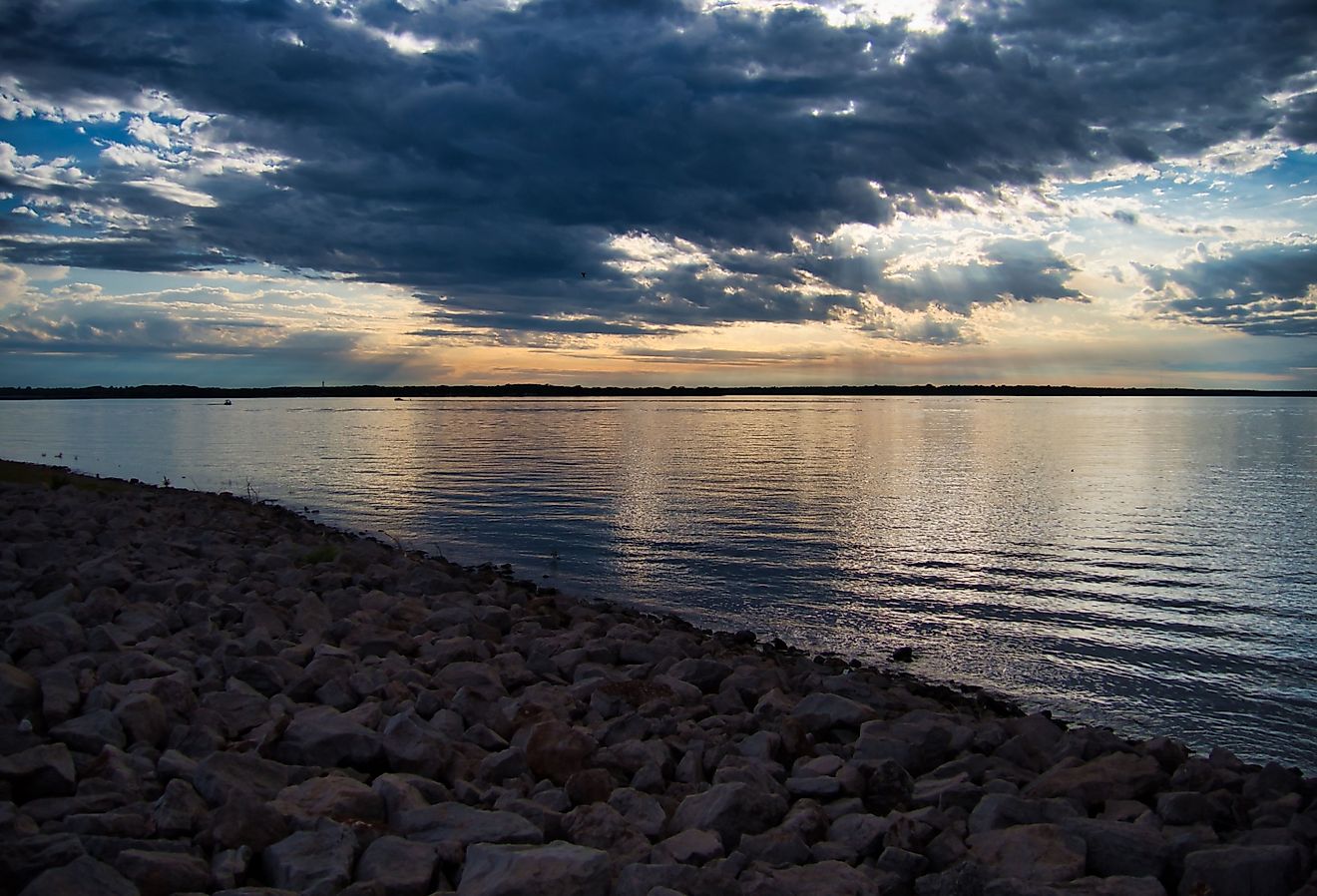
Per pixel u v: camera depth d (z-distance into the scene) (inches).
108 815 183.3
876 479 1492.4
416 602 476.7
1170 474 1567.4
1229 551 828.6
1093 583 693.3
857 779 240.2
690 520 1033.5
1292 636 542.0
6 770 195.6
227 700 273.1
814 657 503.2
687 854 187.0
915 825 206.7
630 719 286.4
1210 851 195.5
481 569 749.3
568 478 1529.3
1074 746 288.0
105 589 388.8
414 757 234.5
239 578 536.1
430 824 194.9
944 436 2910.9
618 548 864.9
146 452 2336.4
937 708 379.6
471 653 366.6
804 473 1605.6
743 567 770.2
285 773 218.7
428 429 3558.1
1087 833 205.0
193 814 188.9
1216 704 428.1
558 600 601.6
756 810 209.3
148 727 238.2
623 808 215.3
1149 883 184.5
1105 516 1051.3
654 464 1807.3
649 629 504.4
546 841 197.6
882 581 706.8
